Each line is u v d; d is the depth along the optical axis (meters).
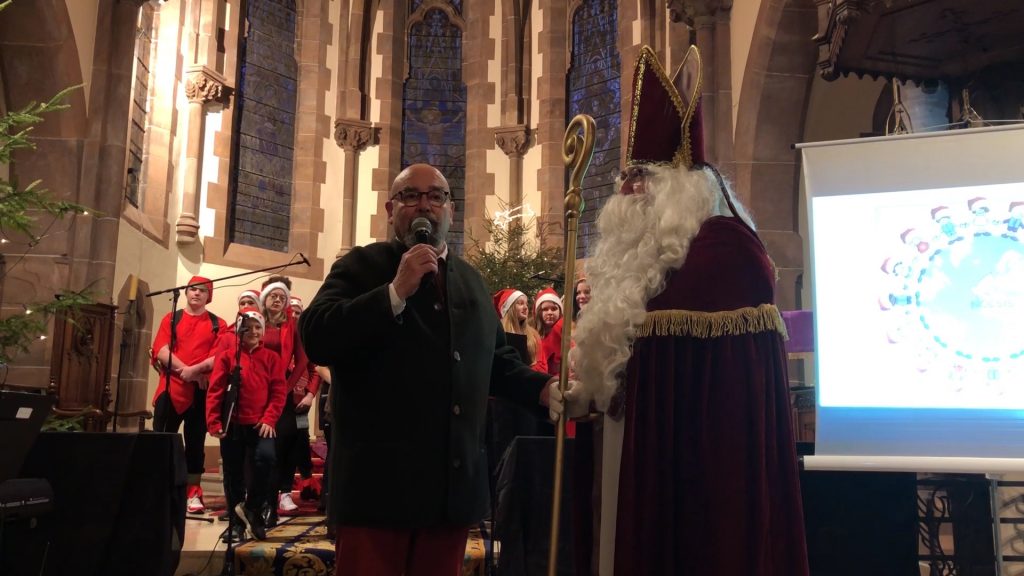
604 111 13.21
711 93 8.70
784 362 2.17
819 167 2.81
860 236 2.74
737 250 2.15
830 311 2.72
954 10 5.03
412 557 2.38
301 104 13.62
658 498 2.05
